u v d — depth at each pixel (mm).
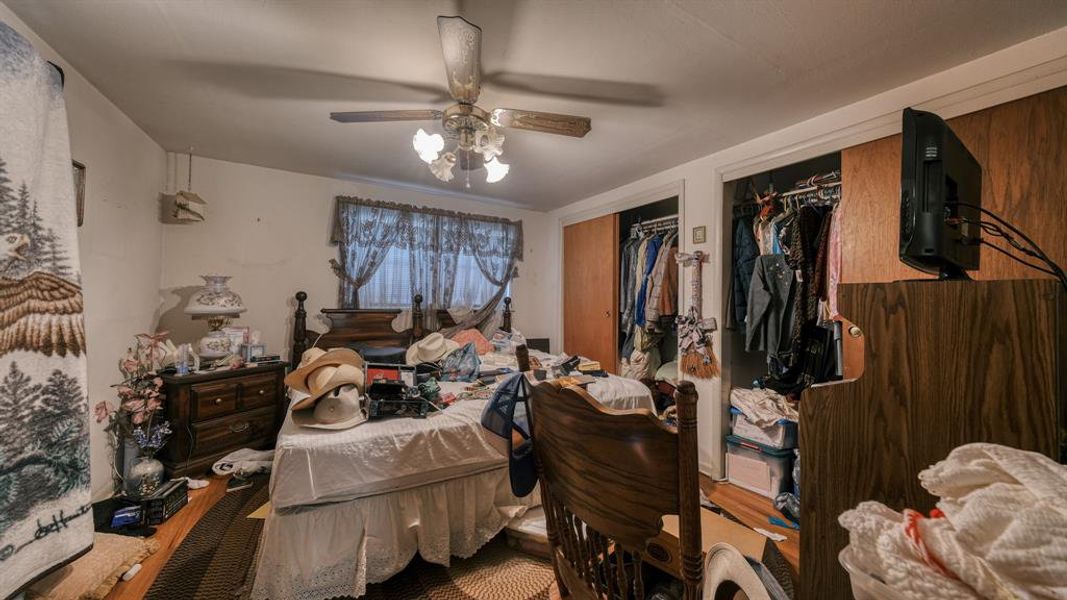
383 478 1500
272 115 2195
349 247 3402
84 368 1308
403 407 1720
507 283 4176
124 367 2018
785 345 2385
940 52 1570
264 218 3115
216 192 2934
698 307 2760
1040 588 321
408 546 1550
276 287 3168
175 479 2152
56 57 1632
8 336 1090
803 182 2426
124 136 2182
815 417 658
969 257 921
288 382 1747
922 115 787
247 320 3059
